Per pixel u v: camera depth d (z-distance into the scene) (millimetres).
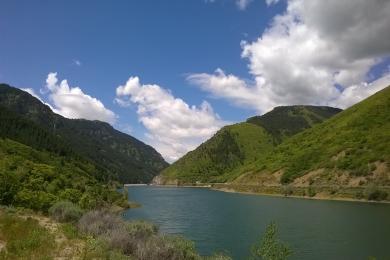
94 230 31031
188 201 131000
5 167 65000
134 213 87125
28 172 66875
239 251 43562
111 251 23297
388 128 169000
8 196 45594
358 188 129750
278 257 20156
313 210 91875
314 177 156375
